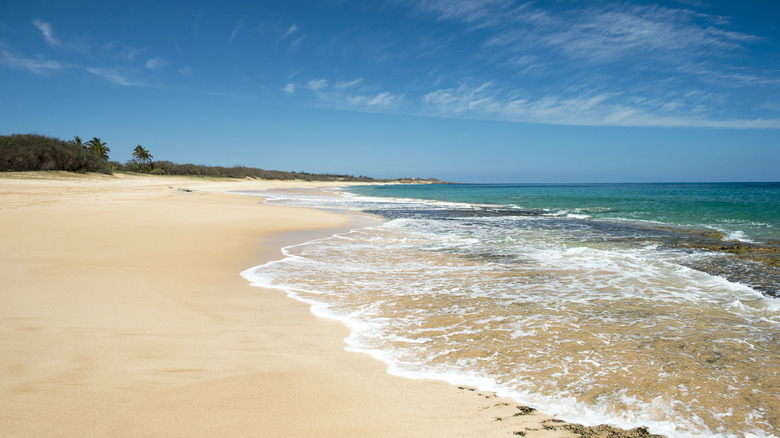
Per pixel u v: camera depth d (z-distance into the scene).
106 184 38.59
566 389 3.19
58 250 7.95
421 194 58.25
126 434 2.44
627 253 9.91
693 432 2.65
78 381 3.06
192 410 2.74
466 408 2.89
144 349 3.72
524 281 6.90
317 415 2.74
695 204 28.67
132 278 6.31
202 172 98.12
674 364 3.65
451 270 7.75
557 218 19.86
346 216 19.69
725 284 6.70
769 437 2.59
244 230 12.66
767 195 43.78
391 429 2.60
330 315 5.00
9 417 2.55
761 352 3.93
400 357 3.77
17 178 35.88
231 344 3.95
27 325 4.16
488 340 4.21
